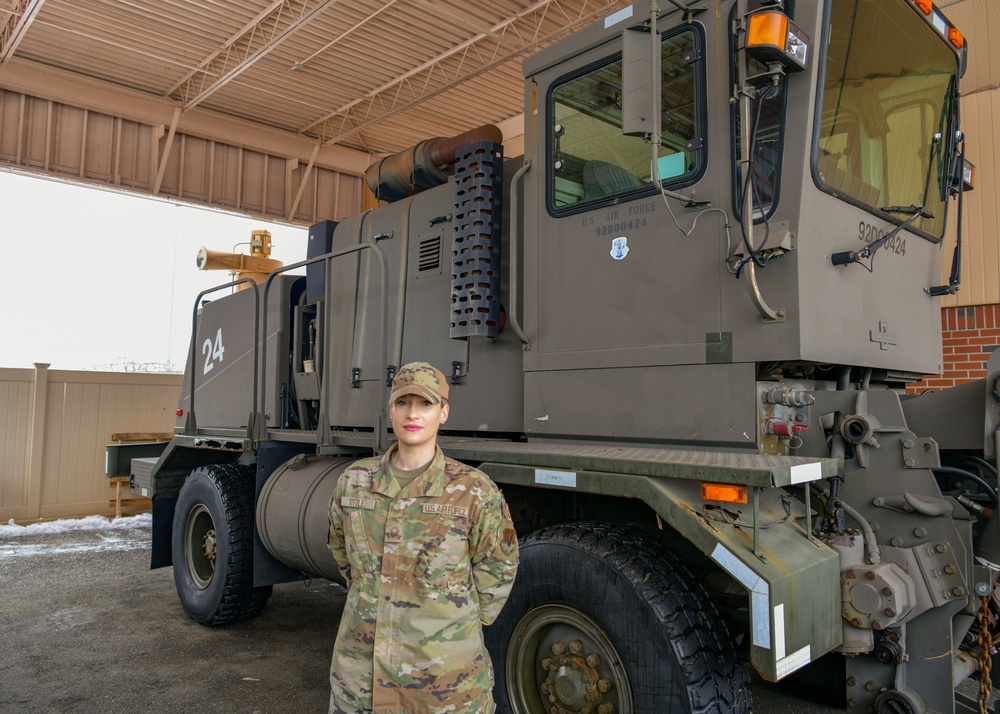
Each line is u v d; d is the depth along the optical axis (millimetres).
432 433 2131
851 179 2883
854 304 2828
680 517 2283
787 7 2646
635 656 2381
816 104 2580
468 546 2113
